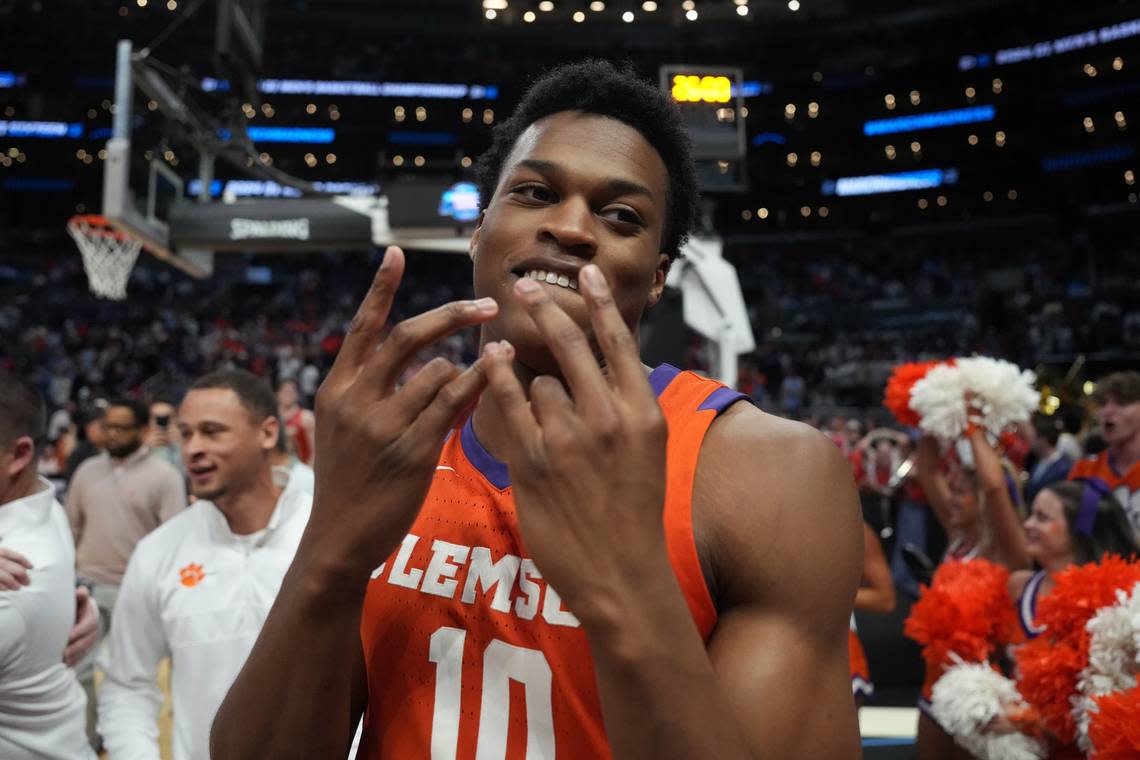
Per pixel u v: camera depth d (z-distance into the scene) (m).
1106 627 1.69
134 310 20.84
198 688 1.94
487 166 0.97
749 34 24.59
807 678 0.69
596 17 16.52
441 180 5.90
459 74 24.92
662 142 0.87
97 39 22.81
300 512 2.07
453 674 0.77
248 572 1.99
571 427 0.60
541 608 0.76
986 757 2.00
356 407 0.66
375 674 0.79
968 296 22.88
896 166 26.69
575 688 0.74
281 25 24.34
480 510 0.80
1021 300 21.00
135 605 2.01
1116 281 22.48
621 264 0.78
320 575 0.66
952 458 2.97
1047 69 24.12
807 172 27.31
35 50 23.28
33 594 1.68
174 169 6.31
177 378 17.34
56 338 19.02
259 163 6.56
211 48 6.37
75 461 5.49
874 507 6.51
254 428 2.03
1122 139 24.03
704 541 0.73
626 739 0.59
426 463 0.65
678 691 0.59
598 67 0.87
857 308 22.38
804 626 0.70
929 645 2.27
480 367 0.64
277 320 21.58
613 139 0.81
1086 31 23.02
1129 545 2.26
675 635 0.59
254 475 2.04
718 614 0.74
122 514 3.77
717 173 5.11
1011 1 23.44
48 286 22.66
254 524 2.05
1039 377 5.59
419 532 0.81
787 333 22.17
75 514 3.86
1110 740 1.44
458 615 0.78
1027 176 25.64
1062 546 2.24
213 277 22.98
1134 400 3.42
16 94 24.83
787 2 14.22
